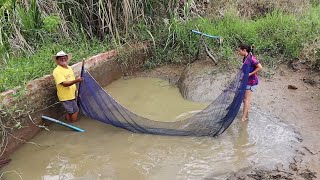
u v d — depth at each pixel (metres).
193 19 5.25
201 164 2.94
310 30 4.92
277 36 4.96
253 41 4.91
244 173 2.80
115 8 4.61
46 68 3.62
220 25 5.21
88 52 4.32
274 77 4.37
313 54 4.47
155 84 4.54
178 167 2.91
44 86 3.44
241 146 3.15
